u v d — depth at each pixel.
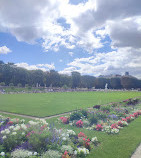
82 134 8.66
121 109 18.69
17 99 31.94
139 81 108.81
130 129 10.95
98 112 14.79
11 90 68.38
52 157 5.91
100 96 42.47
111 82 110.94
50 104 23.98
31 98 34.50
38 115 15.38
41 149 6.52
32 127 8.30
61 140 7.25
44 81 102.56
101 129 10.72
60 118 13.53
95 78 117.94
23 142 7.10
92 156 6.82
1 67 87.94
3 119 11.78
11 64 94.75
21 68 96.19
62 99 32.50
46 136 6.93
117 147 7.77
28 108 19.83
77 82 110.75
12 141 6.84
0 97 36.97
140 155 7.00
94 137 8.53
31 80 97.94
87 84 114.81
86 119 13.10
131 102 24.47
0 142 6.85
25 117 14.69
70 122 12.57
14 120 11.80
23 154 6.01
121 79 109.56
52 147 6.64
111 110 17.83
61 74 114.25
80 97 38.22
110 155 6.93
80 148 7.04
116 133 9.97
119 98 36.34
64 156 6.06
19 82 92.00
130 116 14.52
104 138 9.05
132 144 8.16
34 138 6.73
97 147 7.78
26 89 76.00
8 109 18.94
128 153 7.11
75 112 13.71
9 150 6.64
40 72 102.81
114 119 14.19
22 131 7.84
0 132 7.66
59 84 107.25
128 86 106.75
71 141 7.74
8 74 88.25
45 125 9.02
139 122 13.14
